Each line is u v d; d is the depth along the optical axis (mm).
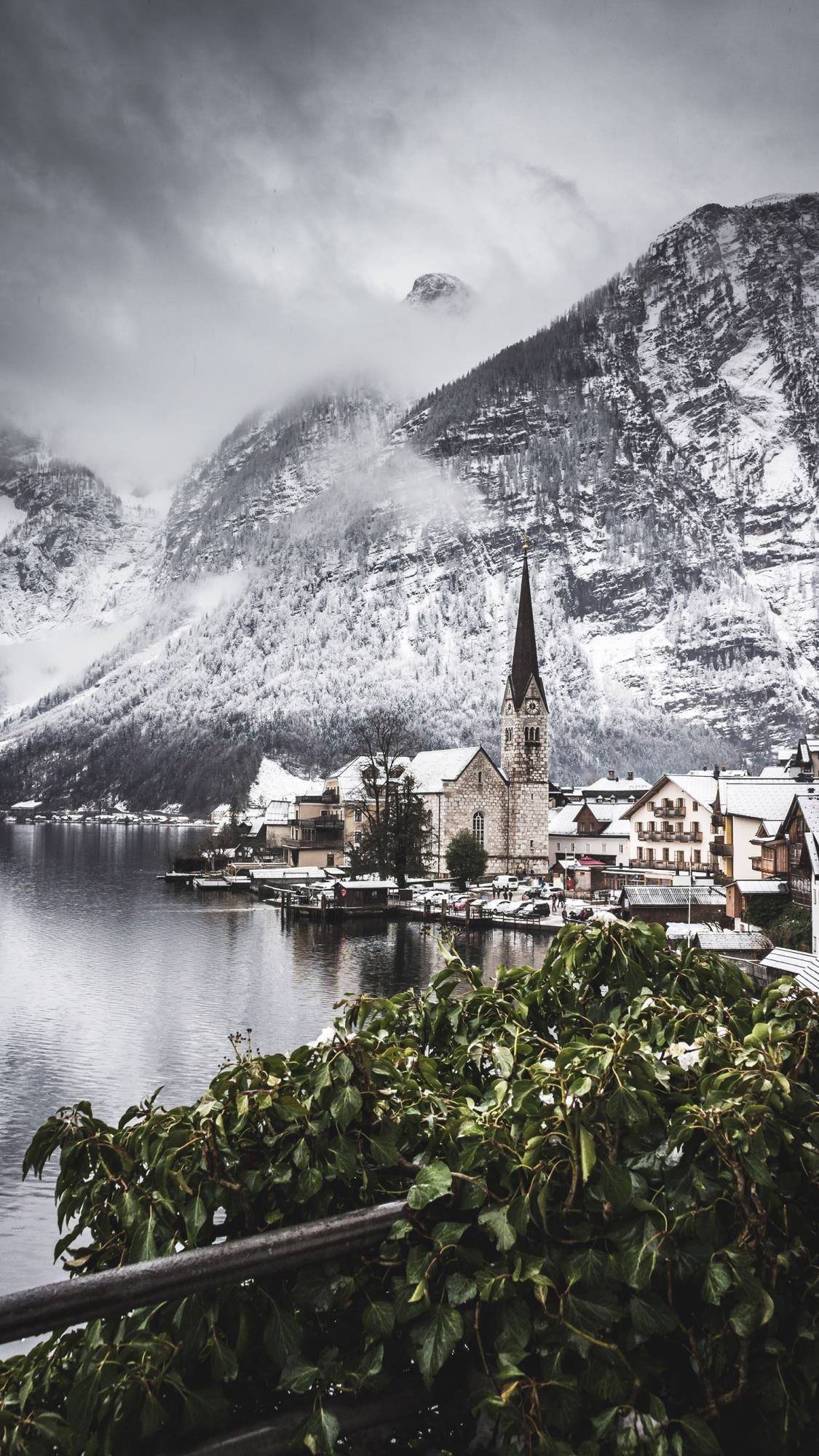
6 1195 34438
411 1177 4570
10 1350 23516
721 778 117875
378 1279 4145
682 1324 4188
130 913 117375
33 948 89375
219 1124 4281
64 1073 49750
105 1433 3666
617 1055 4449
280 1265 3713
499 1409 3926
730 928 87312
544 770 148000
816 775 99250
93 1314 3271
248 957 86750
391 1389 4098
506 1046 5457
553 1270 4152
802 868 73000
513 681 148875
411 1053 5371
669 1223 4078
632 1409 3936
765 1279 4270
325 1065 4516
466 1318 4039
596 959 6172
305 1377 3818
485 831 147250
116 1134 4562
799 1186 4645
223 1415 3746
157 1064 51594
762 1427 4191
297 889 124562
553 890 130500
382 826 134875
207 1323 3840
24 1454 3605
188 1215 4133
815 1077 5152
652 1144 4477
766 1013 5793
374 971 80875
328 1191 4387
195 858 172750
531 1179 4199
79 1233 4410
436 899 119625
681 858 131500
